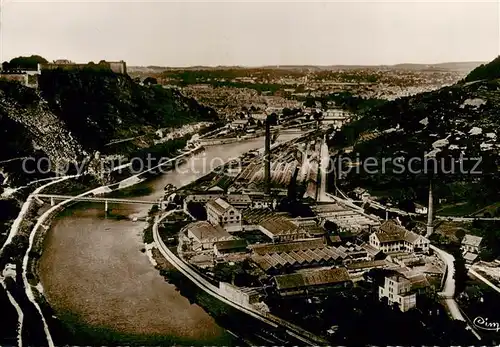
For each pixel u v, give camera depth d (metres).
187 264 139.88
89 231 176.62
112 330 113.50
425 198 180.88
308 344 104.06
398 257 137.88
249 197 191.25
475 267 134.50
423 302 114.00
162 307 122.69
